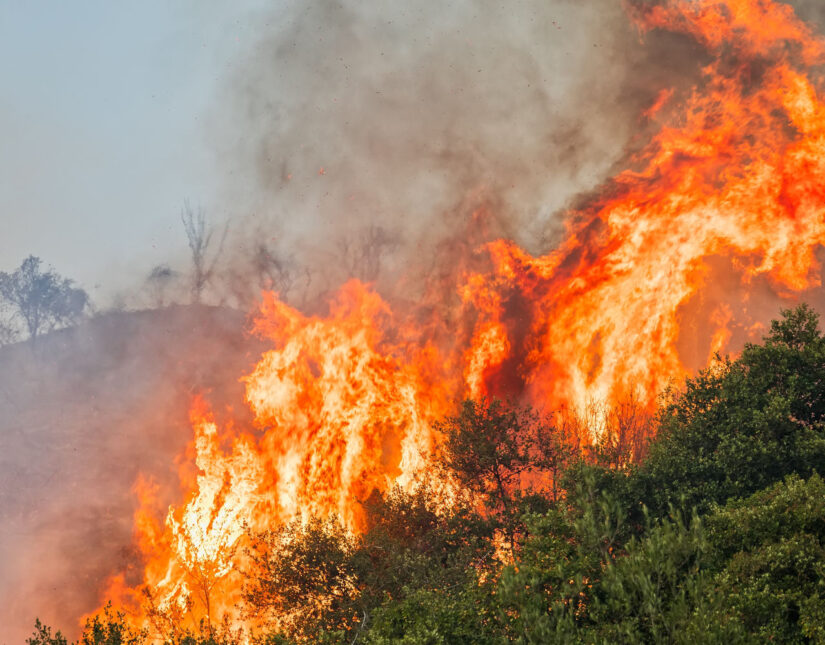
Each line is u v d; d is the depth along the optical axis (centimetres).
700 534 1669
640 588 1559
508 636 1652
